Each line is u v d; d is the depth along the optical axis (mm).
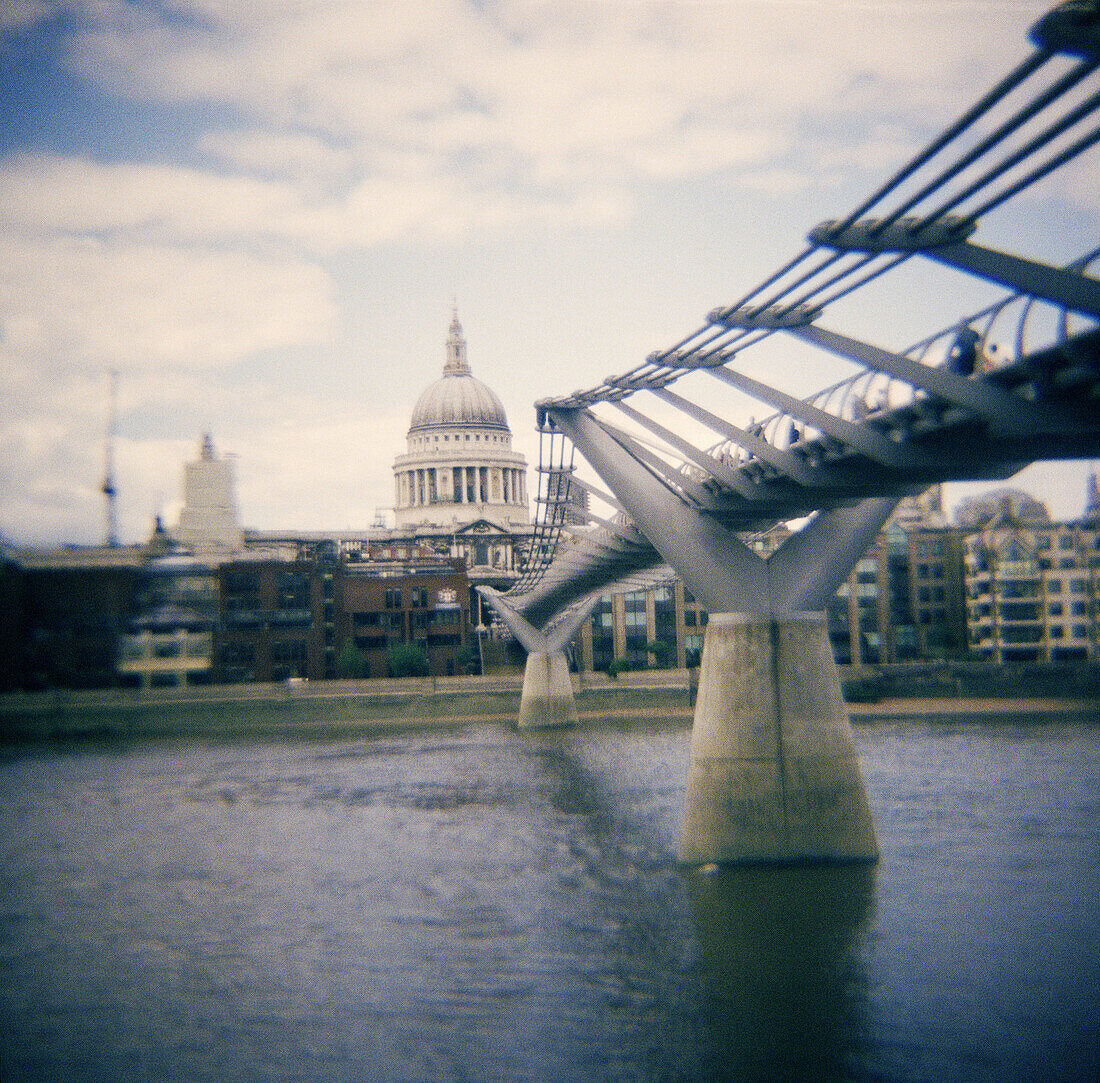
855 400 27297
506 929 32750
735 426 33250
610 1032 25078
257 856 44938
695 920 32062
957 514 155625
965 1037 24062
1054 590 120750
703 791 37156
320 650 115000
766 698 36625
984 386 21172
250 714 100938
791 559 37375
